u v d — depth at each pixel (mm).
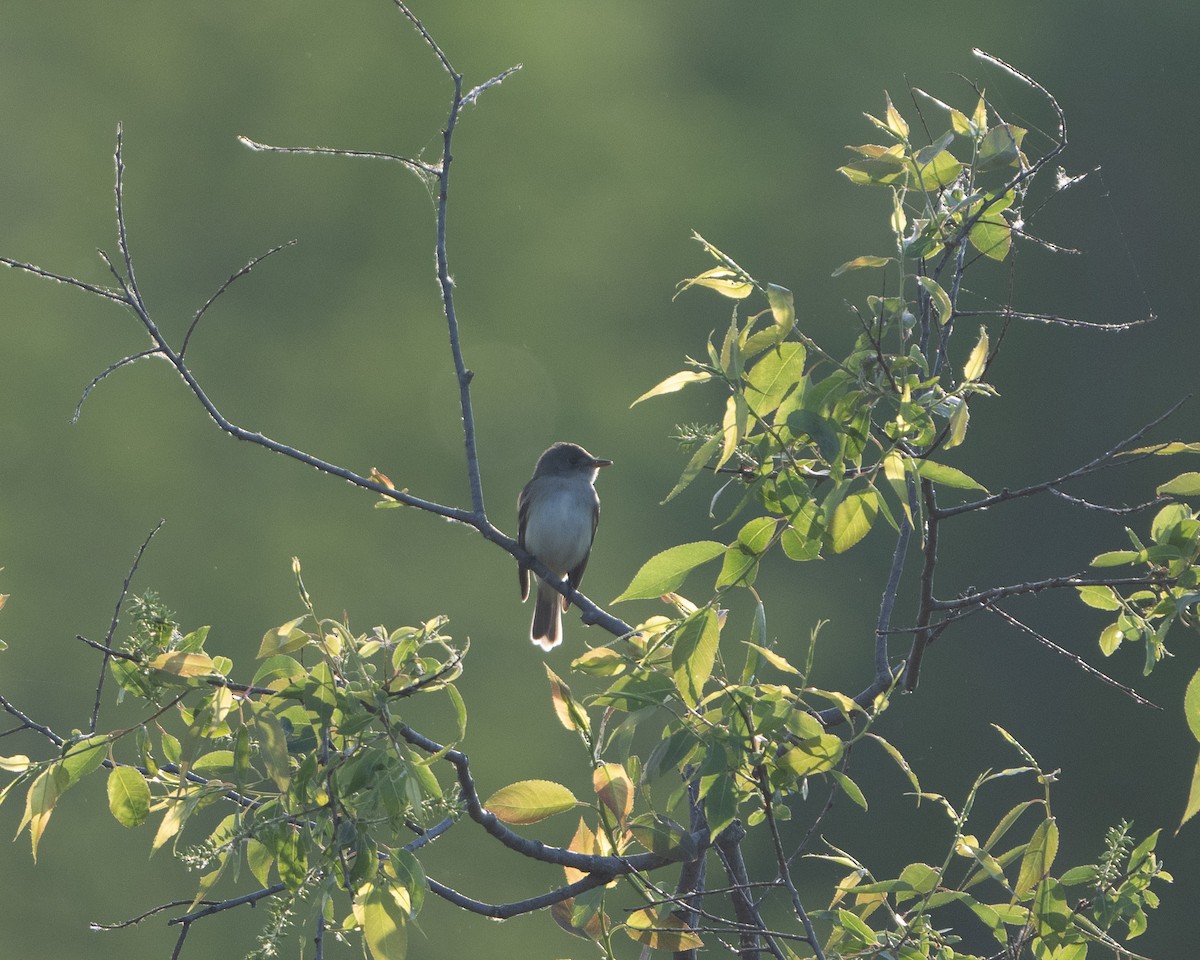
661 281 21219
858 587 17094
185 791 4102
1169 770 16500
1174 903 15672
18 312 21047
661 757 4047
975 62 20875
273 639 3957
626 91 22797
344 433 20500
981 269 18828
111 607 18781
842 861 4473
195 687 4008
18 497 19719
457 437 20125
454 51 22969
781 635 16375
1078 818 16266
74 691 18000
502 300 21547
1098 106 20266
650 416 19875
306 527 19484
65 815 15430
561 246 21750
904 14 21719
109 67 23234
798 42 22266
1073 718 16828
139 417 20453
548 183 22266
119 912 14914
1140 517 17750
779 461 3967
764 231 21156
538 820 4613
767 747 4039
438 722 16234
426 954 14078
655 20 23078
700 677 3969
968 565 17641
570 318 21172
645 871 4852
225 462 20156
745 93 22359
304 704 3910
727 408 3795
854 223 20859
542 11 23094
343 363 21141
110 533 19531
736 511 3996
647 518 18719
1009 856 4477
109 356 20891
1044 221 19453
